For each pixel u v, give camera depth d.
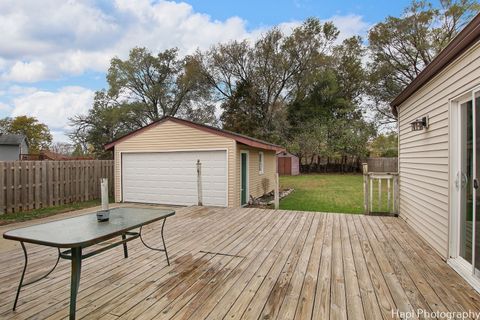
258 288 2.60
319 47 21.69
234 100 23.16
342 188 12.51
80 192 8.79
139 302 2.37
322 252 3.59
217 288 2.61
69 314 2.14
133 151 9.01
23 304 2.36
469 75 2.90
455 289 2.56
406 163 5.32
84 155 23.52
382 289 2.56
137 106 23.72
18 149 21.25
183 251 3.67
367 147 20.94
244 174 8.82
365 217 5.73
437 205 3.66
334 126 21.41
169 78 25.55
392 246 3.83
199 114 25.16
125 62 24.11
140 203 8.93
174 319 2.12
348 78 24.09
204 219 5.57
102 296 2.48
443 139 3.52
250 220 5.47
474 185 2.78
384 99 19.56
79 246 1.99
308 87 23.20
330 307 2.26
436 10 16.14
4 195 6.78
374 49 18.53
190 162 8.33
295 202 8.89
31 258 3.49
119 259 3.39
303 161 22.72
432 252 3.59
